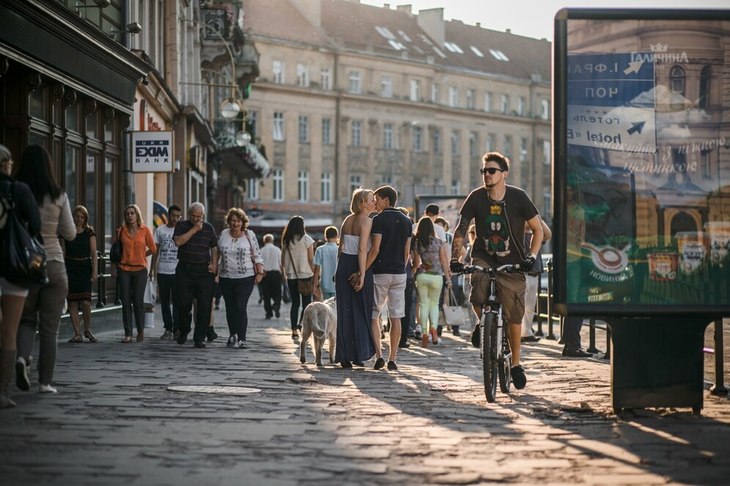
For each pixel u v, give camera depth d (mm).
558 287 12289
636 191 12289
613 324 12453
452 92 137000
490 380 13414
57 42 21797
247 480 8625
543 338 26328
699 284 12273
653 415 12312
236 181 83500
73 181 25125
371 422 11641
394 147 128750
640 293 12273
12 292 11945
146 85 35219
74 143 25000
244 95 78500
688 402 12422
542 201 151375
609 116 12289
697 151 12266
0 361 12055
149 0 40062
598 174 12289
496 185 13844
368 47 125188
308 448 10031
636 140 12273
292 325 25422
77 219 22203
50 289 12977
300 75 119375
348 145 123625
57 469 8953
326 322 18141
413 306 25469
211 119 64688
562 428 11391
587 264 12297
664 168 12273
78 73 23984
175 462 9305
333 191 122688
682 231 12273
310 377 15984
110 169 29000
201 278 21719
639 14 12203
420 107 131250
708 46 12227
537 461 9570
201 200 59625
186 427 11078
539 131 150125
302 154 119562
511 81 145625
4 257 11633
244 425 11258
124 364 17531
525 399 13758
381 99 126188
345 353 17750
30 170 12703
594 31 12242
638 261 12289
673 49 12234
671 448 10250
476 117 140125
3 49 19125
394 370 17609
